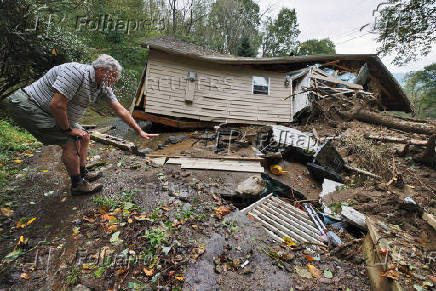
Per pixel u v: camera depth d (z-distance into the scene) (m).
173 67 9.87
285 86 11.01
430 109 32.91
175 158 5.04
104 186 2.84
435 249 2.18
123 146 4.55
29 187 2.75
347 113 8.49
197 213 2.56
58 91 1.87
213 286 1.68
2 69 5.14
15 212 2.30
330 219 3.64
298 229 3.01
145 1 21.28
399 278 1.76
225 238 2.22
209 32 30.39
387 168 5.03
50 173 3.10
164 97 9.83
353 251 2.60
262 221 2.88
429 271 1.87
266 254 2.11
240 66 10.59
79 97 2.12
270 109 10.90
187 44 11.78
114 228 2.14
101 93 2.34
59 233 2.07
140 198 2.67
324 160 5.62
